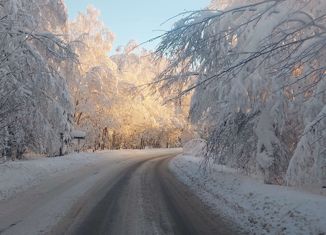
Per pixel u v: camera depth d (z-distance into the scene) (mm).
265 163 14156
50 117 24484
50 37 20203
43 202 12516
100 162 31547
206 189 15523
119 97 46844
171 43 8508
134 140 62531
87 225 9406
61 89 23969
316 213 8805
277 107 13352
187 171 22531
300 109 13023
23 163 21250
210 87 15055
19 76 20156
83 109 42375
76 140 38406
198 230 9133
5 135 20141
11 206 11836
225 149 15883
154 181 19047
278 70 7344
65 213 10773
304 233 8102
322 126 9867
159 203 12656
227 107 14477
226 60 12531
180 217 10523
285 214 9398
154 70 12859
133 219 10164
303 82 11867
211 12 9727
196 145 41781
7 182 16219
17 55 19000
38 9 24453
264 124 14336
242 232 8969
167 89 14125
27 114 21859
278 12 10438
